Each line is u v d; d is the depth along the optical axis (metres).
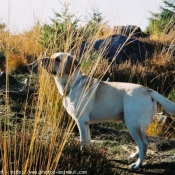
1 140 3.38
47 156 3.64
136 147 5.29
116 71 9.30
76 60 4.56
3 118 5.89
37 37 3.84
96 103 4.82
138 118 4.61
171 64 9.72
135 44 10.87
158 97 4.71
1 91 7.93
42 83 3.32
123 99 4.74
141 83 9.16
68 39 3.54
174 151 5.25
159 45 11.33
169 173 4.62
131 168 4.71
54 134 3.29
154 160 4.95
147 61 10.04
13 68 9.55
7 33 3.06
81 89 4.68
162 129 6.54
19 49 9.25
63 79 4.60
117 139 5.95
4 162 3.16
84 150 4.46
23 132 3.45
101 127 6.33
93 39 3.54
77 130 6.05
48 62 3.86
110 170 4.31
